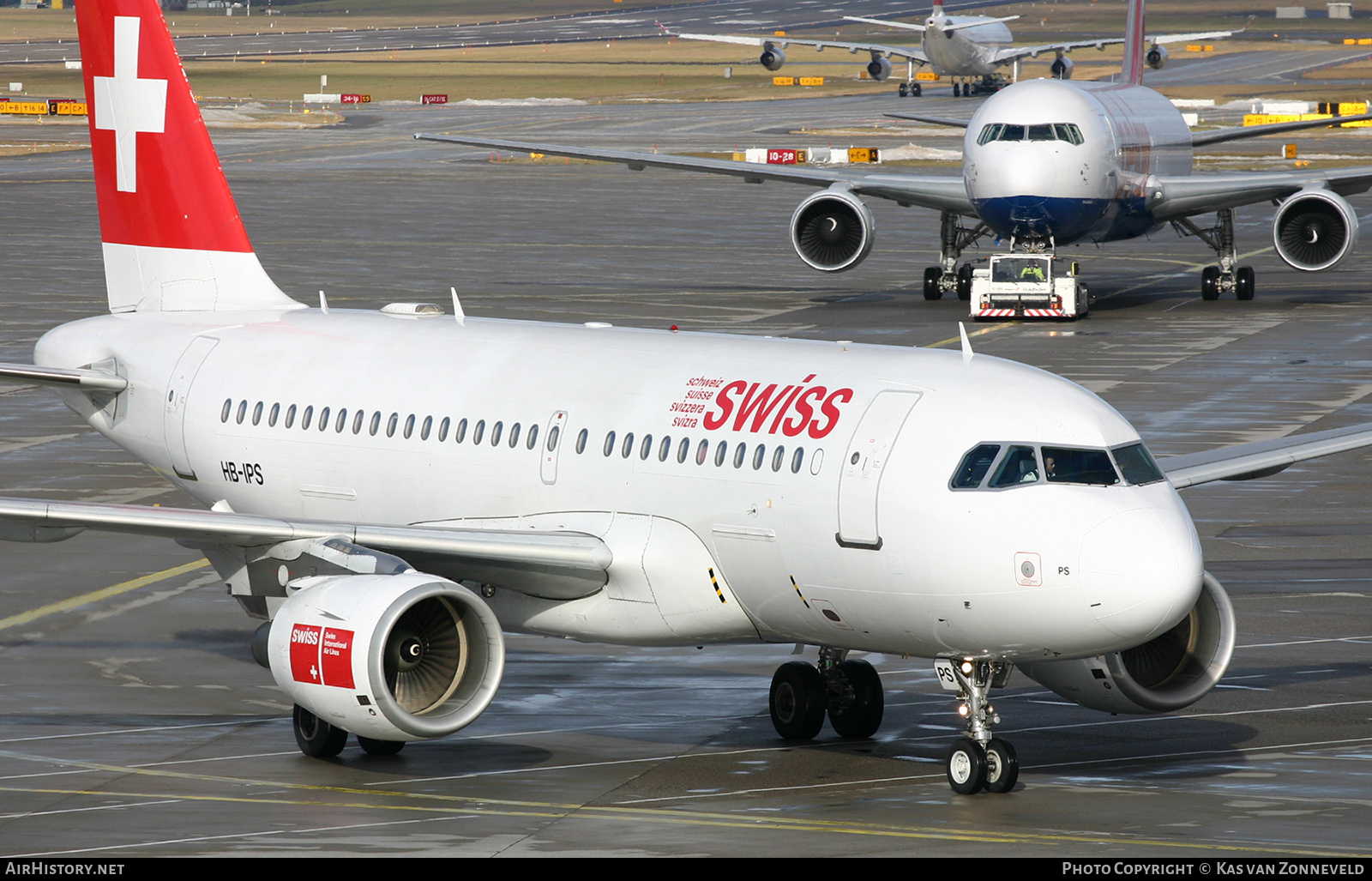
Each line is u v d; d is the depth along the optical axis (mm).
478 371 83688
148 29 99188
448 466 81938
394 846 59562
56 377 95688
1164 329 192000
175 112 99500
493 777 69062
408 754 72875
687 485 72750
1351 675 84188
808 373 72875
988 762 66188
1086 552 63062
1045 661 66688
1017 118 193875
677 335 81500
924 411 67875
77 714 78812
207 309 100062
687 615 73688
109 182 102500
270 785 68062
